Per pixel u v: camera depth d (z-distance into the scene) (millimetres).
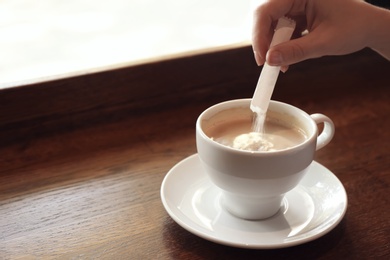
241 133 575
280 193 541
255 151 523
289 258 528
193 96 755
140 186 609
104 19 1071
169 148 669
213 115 582
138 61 726
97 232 551
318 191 591
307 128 567
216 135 570
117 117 715
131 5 1165
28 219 564
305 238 521
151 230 554
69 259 521
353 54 845
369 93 783
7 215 568
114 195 597
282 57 540
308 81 803
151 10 1142
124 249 533
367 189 609
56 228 554
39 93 677
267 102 560
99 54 890
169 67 731
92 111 709
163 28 1027
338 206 560
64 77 685
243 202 549
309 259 528
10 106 668
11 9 1082
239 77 776
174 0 1208
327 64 834
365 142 683
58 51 900
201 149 542
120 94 718
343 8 581
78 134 685
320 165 617
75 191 601
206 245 540
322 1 583
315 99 766
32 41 933
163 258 526
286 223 556
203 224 550
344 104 757
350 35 580
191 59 739
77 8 1121
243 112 595
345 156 658
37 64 849
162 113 729
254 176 521
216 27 1030
